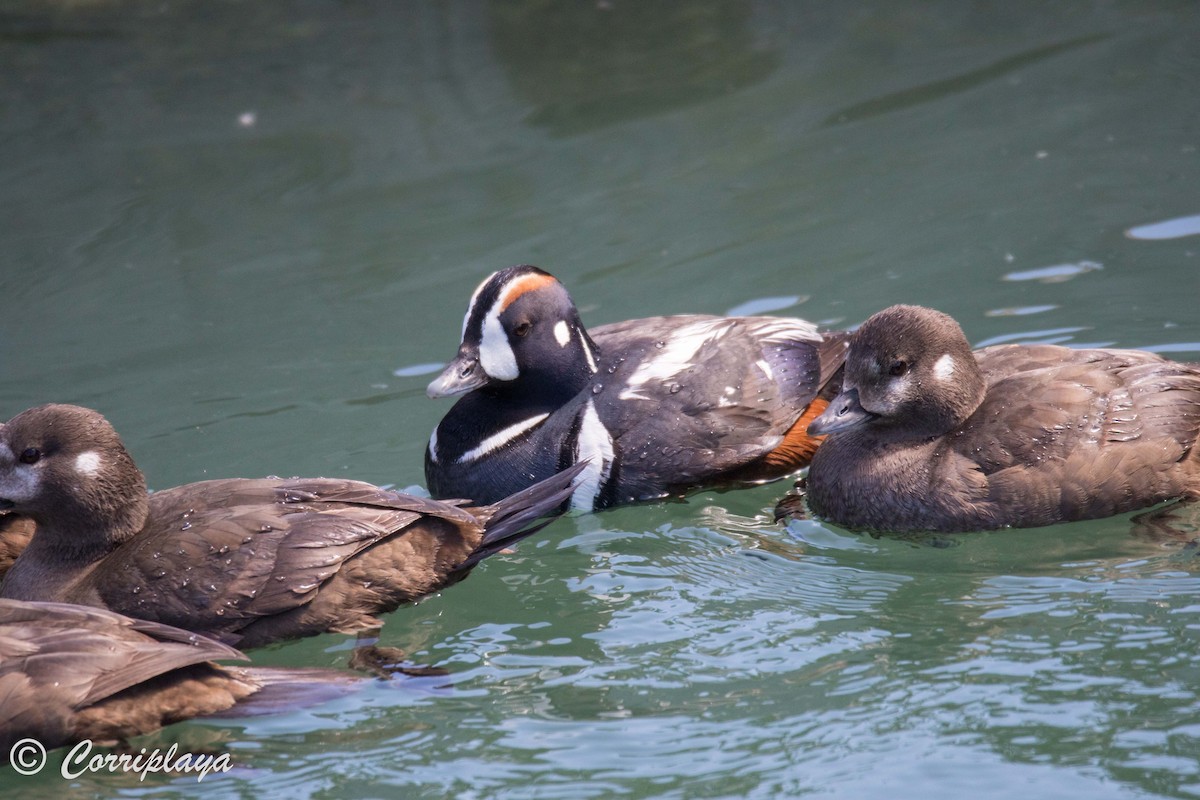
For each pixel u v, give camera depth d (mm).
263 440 13422
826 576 11156
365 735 9312
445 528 10797
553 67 19844
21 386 14336
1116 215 15805
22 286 16047
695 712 9383
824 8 20984
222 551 10164
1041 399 11180
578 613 10805
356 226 16891
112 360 14797
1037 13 20422
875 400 11477
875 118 18203
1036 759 8625
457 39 20516
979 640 9969
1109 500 11039
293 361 14688
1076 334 13797
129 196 17562
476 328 12375
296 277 16062
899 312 11484
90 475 10547
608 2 21344
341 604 10305
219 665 9836
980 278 14953
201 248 16641
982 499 11141
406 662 10156
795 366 12680
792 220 16406
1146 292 14375
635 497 12258
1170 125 17359
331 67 19984
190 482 12727
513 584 11297
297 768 9016
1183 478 11156
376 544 10484
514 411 12578
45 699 9070
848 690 9500
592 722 9344
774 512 12242
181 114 19094
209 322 15312
